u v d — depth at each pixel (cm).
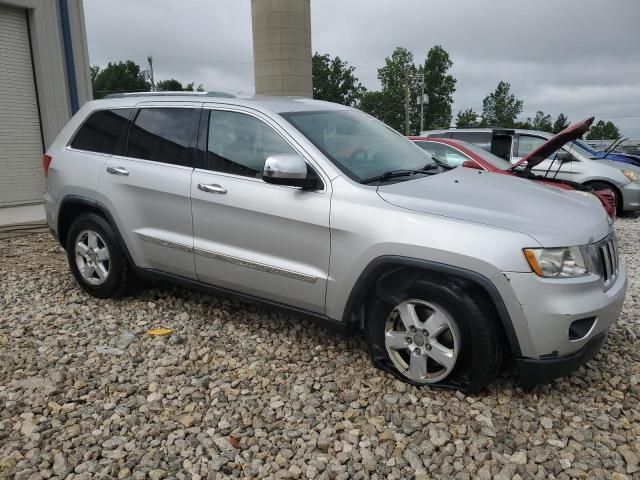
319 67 8038
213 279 420
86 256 496
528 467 272
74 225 496
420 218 325
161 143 444
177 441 289
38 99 1164
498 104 9556
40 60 1145
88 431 299
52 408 319
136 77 7350
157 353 390
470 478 267
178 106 443
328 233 353
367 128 444
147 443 288
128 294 499
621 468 273
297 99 455
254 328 436
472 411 316
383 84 8838
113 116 482
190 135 429
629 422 313
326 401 330
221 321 449
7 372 363
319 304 368
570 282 302
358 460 277
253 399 331
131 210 451
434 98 8612
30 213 1019
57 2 1168
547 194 375
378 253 333
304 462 275
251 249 391
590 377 364
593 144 2325
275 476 265
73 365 373
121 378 352
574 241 310
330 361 381
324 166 365
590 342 315
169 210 430
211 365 375
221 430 300
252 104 410
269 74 1667
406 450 284
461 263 308
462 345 321
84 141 496
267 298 399
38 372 363
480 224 314
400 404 325
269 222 378
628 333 433
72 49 1207
